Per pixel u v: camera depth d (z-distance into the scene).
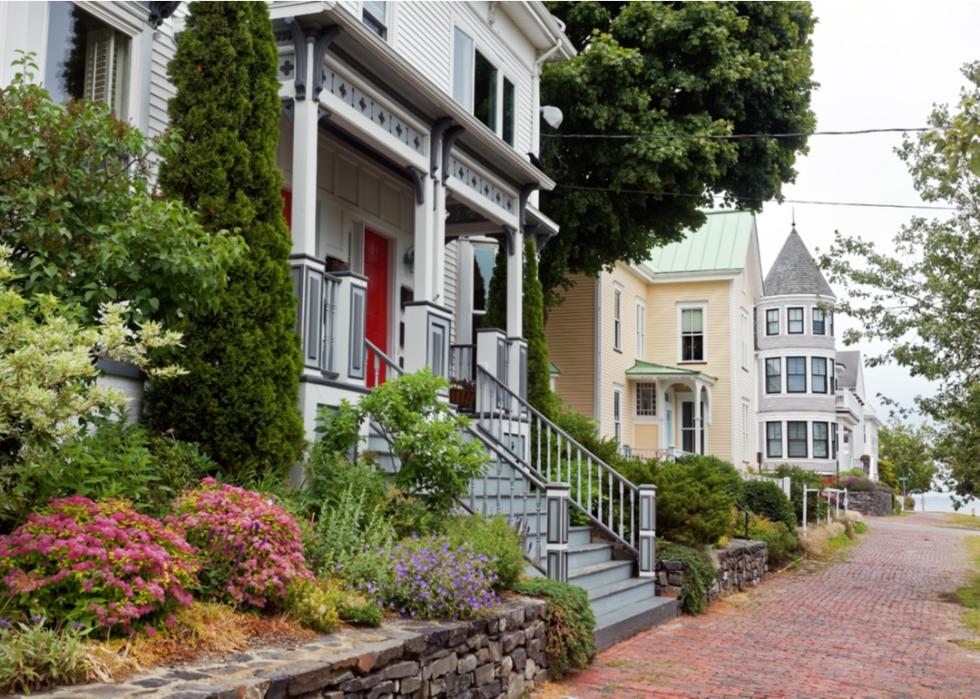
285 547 5.52
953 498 16.28
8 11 7.57
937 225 15.34
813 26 20.48
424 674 5.42
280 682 4.17
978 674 8.34
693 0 18.42
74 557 4.29
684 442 31.78
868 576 16.80
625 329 28.94
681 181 18.58
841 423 51.62
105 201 5.87
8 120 5.63
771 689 7.35
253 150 7.58
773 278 43.22
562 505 8.53
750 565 14.70
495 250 17.19
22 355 4.25
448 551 6.85
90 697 3.64
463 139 11.29
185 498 5.71
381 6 12.52
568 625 7.41
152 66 8.80
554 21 16.69
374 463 8.20
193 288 5.98
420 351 10.28
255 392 7.14
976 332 14.70
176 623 4.61
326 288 8.62
